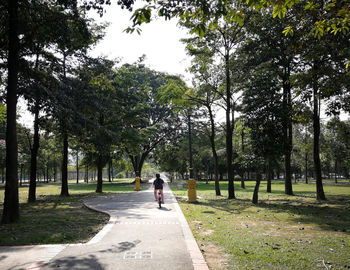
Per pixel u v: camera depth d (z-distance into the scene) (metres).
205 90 19.08
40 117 16.66
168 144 48.97
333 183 44.22
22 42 12.04
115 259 5.05
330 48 11.53
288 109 13.83
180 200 16.39
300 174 83.56
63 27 11.81
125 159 63.12
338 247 5.59
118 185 41.53
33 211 12.36
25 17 10.98
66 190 21.80
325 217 9.59
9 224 8.92
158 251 5.52
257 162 13.62
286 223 8.50
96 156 36.88
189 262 4.84
